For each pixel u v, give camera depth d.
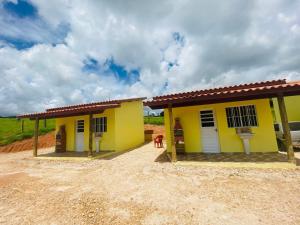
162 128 22.17
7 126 24.81
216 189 4.45
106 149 11.30
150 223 3.05
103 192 4.58
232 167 6.28
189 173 5.91
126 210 3.56
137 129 14.60
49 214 3.51
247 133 7.83
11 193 4.72
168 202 3.84
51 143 17.70
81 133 12.34
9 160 10.50
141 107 15.87
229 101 7.97
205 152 8.98
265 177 5.13
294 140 8.86
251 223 2.91
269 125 8.05
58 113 9.96
